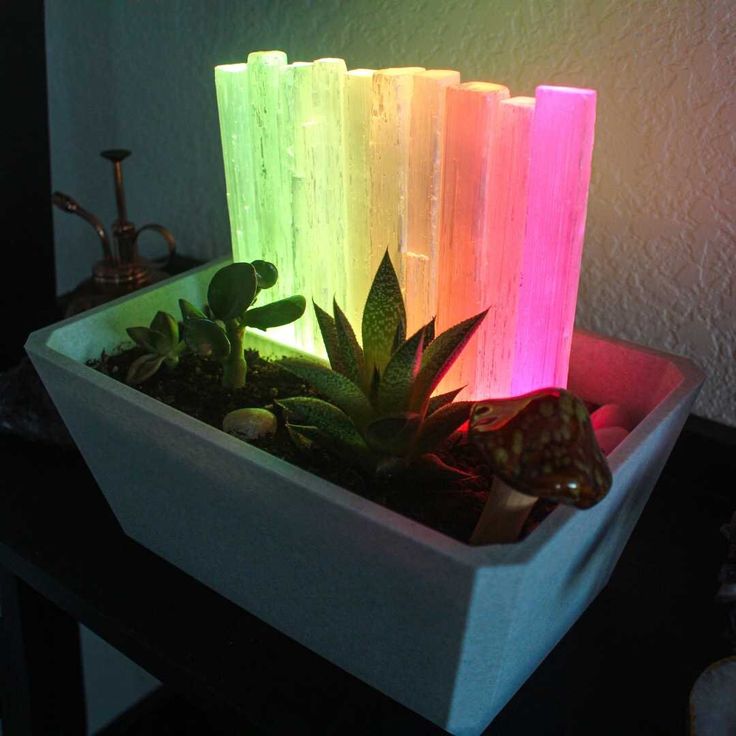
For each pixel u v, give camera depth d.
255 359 0.67
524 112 0.51
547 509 0.52
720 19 0.58
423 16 0.69
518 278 0.55
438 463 0.52
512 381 0.58
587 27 0.62
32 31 0.86
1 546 0.66
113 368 0.65
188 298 0.71
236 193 0.66
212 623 0.59
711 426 0.69
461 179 0.53
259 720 0.52
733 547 0.58
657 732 0.52
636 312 0.70
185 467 0.53
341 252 0.62
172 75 0.87
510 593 0.41
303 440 0.56
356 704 0.53
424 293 0.58
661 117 0.62
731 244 0.64
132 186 0.97
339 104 0.58
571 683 0.55
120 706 1.24
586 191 0.52
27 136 0.90
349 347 0.53
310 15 0.75
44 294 0.98
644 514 0.68
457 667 0.46
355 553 0.45
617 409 0.60
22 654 0.73
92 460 0.62
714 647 0.58
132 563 0.64
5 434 0.78
